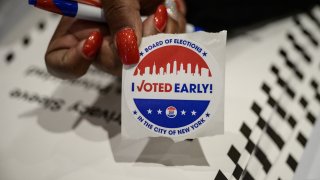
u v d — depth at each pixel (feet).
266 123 0.86
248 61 0.97
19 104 0.95
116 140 0.86
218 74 0.71
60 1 0.77
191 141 0.84
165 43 0.71
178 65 0.71
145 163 0.82
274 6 1.06
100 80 0.98
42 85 0.98
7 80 1.00
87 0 0.79
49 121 0.91
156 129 0.71
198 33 0.71
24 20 1.12
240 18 1.05
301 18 1.04
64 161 0.85
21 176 0.84
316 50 0.98
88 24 0.84
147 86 0.71
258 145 0.83
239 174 0.80
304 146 0.83
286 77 0.93
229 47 1.00
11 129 0.91
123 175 0.81
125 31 0.70
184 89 0.71
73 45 0.85
